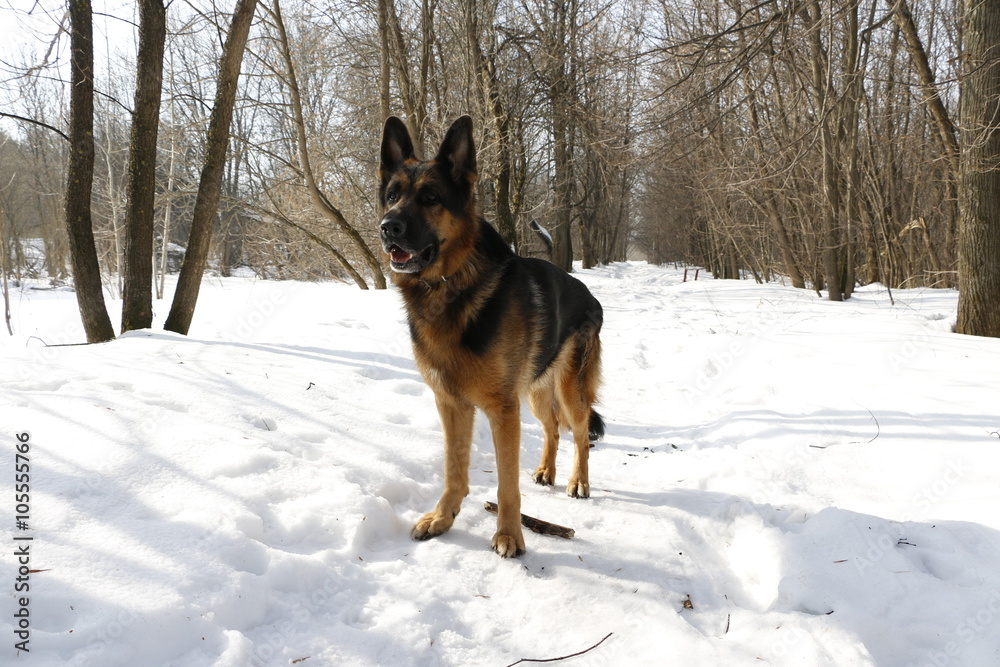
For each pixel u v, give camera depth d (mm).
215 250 23922
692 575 3018
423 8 13484
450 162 3367
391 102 14562
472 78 14859
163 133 13602
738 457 4609
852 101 15258
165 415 3854
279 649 2189
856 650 2271
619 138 12266
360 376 5781
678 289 21000
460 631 2502
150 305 7355
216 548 2541
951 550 2996
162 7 6863
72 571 2221
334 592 2598
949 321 9750
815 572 2811
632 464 4801
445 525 3350
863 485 4074
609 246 52875
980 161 8609
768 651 2342
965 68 8922
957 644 2381
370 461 3785
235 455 3369
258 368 5488
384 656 2238
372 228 16141
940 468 4090
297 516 3006
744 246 24469
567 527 3463
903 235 18531
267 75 11570
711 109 15445
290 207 16469
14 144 23281
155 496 2885
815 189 16891
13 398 3859
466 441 3477
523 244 22750
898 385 6117
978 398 5488
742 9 13844
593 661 2330
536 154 21328
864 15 16109
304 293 13391
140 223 7117
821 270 18078
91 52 6676
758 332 9891
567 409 4117
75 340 8180
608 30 14820
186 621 2129
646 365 8430
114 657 1930
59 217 25156
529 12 17219
